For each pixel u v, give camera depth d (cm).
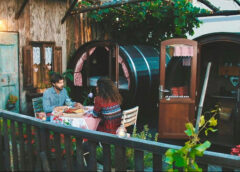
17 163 315
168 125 601
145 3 859
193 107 595
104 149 234
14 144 312
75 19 873
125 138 219
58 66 805
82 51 788
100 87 381
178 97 595
